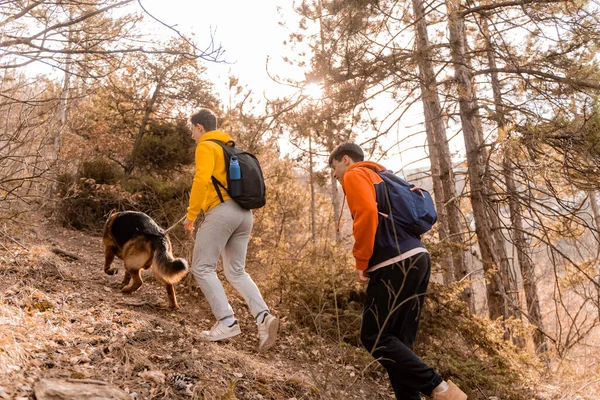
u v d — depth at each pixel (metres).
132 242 4.73
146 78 12.14
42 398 2.29
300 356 4.31
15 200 5.37
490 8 7.11
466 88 7.70
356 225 3.04
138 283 4.84
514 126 6.67
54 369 2.68
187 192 9.48
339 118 8.32
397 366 3.11
